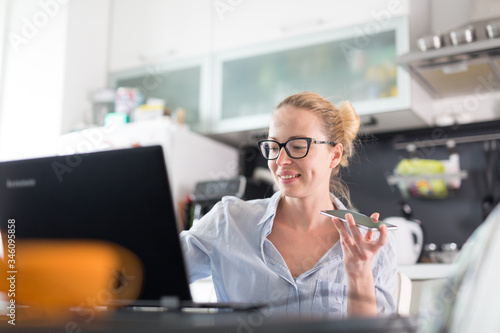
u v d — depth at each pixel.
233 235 1.32
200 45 3.08
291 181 1.29
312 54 2.78
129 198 0.85
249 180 2.68
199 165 2.94
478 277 0.57
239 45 2.97
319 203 1.33
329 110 1.38
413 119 2.65
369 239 1.07
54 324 0.74
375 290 1.25
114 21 3.33
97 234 0.88
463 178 2.66
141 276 0.87
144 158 0.83
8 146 3.05
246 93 2.93
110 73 3.29
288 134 1.31
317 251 1.30
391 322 0.66
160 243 0.85
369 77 2.61
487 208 2.57
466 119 2.72
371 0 2.63
